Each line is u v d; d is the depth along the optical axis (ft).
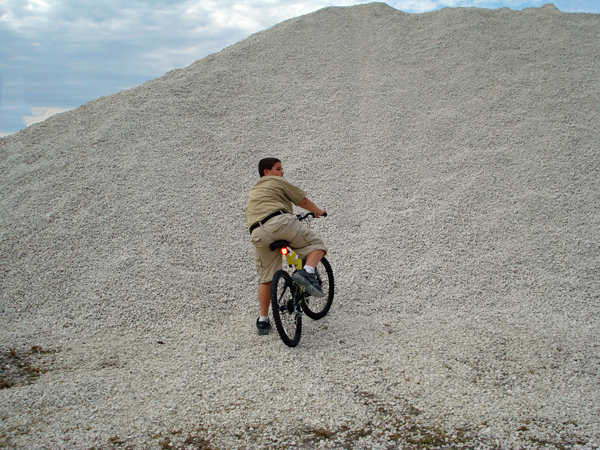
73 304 13.97
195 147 22.16
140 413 8.38
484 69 27.86
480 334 11.90
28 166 21.49
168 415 8.32
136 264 15.60
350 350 11.06
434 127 23.58
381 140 22.82
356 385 9.37
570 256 15.98
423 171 20.85
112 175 19.99
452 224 17.80
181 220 17.93
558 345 11.12
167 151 21.67
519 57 28.76
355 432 7.84
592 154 21.07
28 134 24.71
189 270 15.72
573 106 24.25
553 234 16.99
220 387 9.36
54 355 11.34
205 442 7.56
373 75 28.12
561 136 22.26
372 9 35.70
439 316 13.29
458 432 7.77
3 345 11.68
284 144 22.67
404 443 7.54
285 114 24.72
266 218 11.35
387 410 8.46
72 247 16.44
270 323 12.42
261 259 11.76
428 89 26.55
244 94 26.30
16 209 18.61
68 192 19.19
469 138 22.67
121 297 14.20
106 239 16.79
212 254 16.53
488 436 7.64
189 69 29.43
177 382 9.61
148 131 22.90
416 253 16.55
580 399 8.73
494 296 14.33
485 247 16.63
